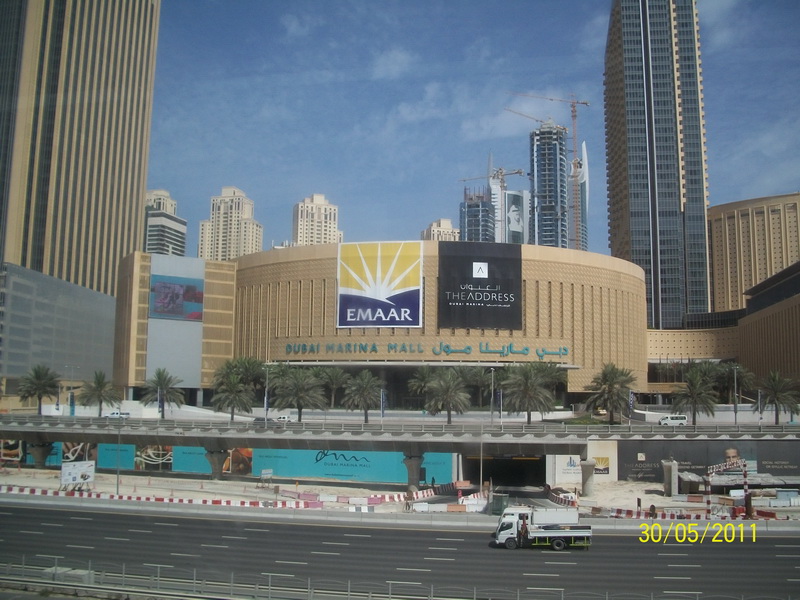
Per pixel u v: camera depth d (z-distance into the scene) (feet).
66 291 511.81
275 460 279.28
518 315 464.24
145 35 625.00
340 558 149.59
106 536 169.89
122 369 502.79
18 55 418.92
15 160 441.27
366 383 366.63
